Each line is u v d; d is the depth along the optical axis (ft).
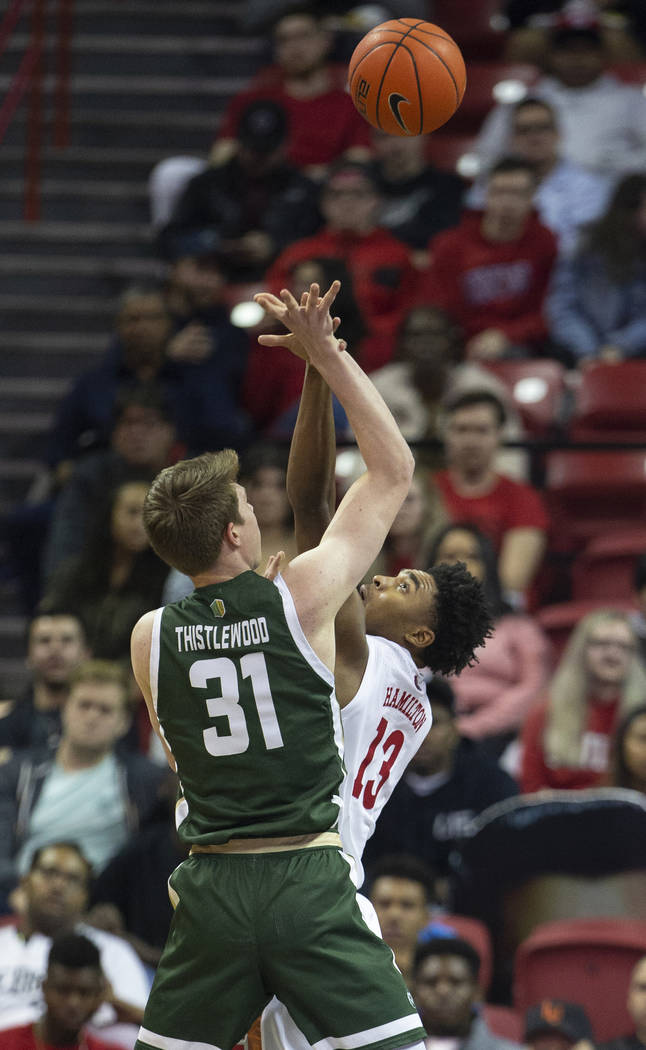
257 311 88.84
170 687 31.01
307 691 30.53
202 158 115.24
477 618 34.40
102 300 105.70
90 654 69.46
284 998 29.86
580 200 100.42
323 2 119.75
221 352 86.33
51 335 104.01
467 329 92.68
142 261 106.52
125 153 113.50
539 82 115.55
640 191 91.91
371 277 92.63
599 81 107.96
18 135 115.44
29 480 94.12
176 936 30.68
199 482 30.99
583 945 55.62
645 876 57.88
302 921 29.71
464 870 58.75
